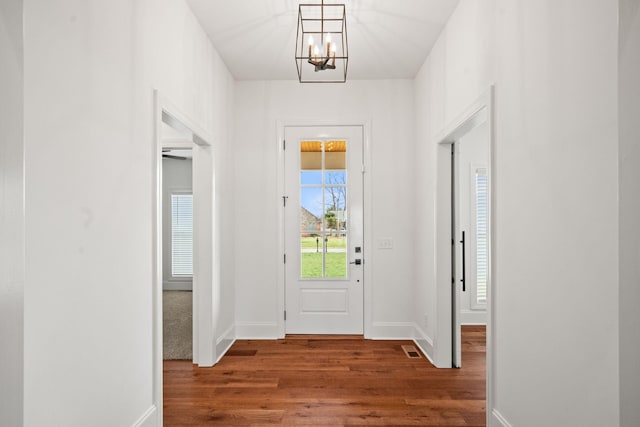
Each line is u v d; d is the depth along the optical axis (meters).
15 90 0.69
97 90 1.65
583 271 1.43
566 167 1.53
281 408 2.60
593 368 1.38
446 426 2.36
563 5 1.54
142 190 2.06
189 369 3.32
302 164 4.36
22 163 0.70
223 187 3.80
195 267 3.45
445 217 3.41
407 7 2.86
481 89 2.38
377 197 4.24
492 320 2.21
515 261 1.96
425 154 3.78
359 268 4.30
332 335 4.29
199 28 3.07
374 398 2.75
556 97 1.59
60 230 1.42
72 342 1.48
